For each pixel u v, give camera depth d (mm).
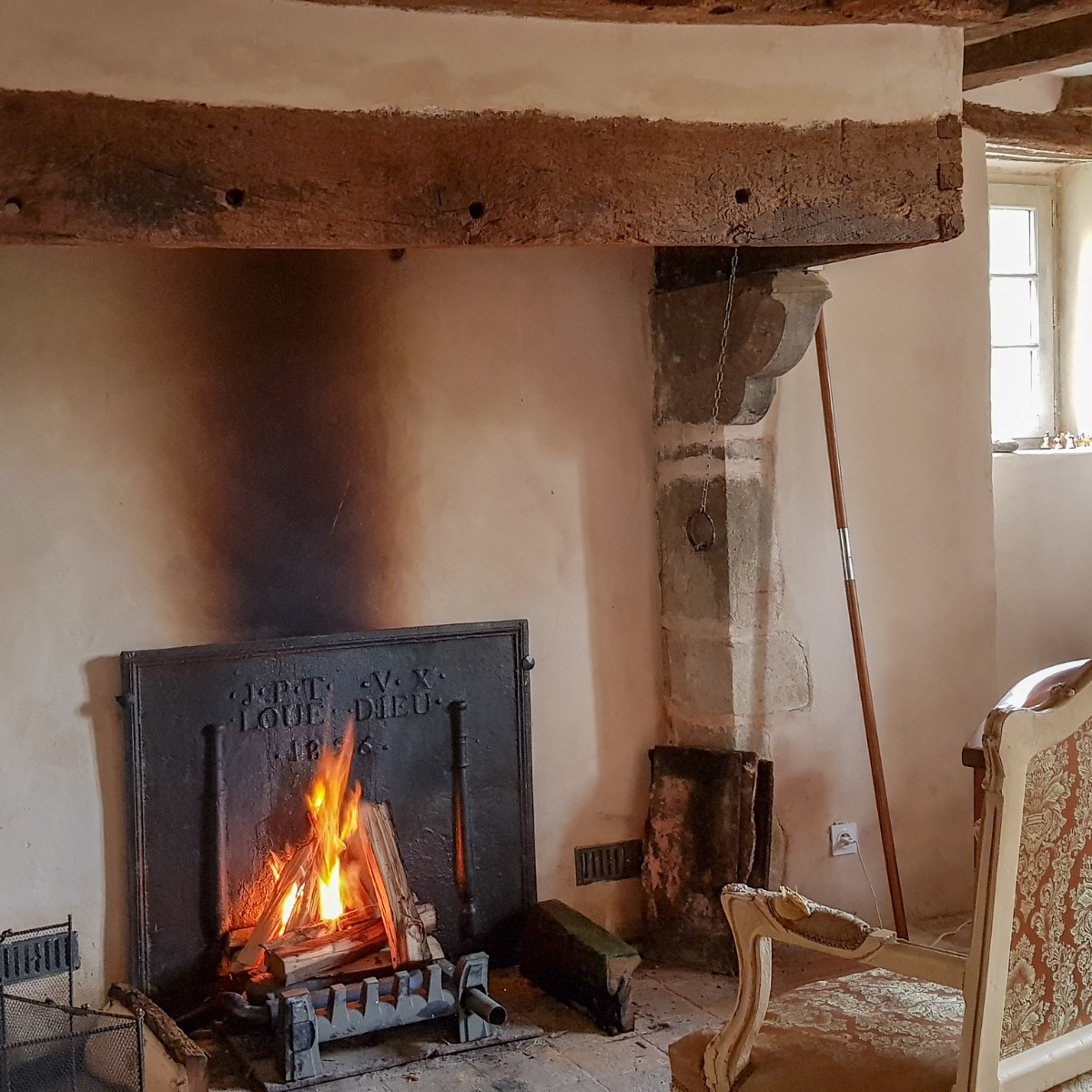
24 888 2725
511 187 2318
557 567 3244
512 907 3178
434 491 3092
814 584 3328
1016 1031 1705
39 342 2707
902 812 3475
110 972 2803
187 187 2125
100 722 2779
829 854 3375
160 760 2814
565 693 3266
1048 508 3934
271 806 2920
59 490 2732
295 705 2939
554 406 3225
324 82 2195
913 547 3475
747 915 1891
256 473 2906
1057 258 4160
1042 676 2576
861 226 2566
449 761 3105
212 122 2137
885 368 3424
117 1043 2512
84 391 2746
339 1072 2594
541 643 3230
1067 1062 1761
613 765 3332
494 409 3150
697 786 3229
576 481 3262
